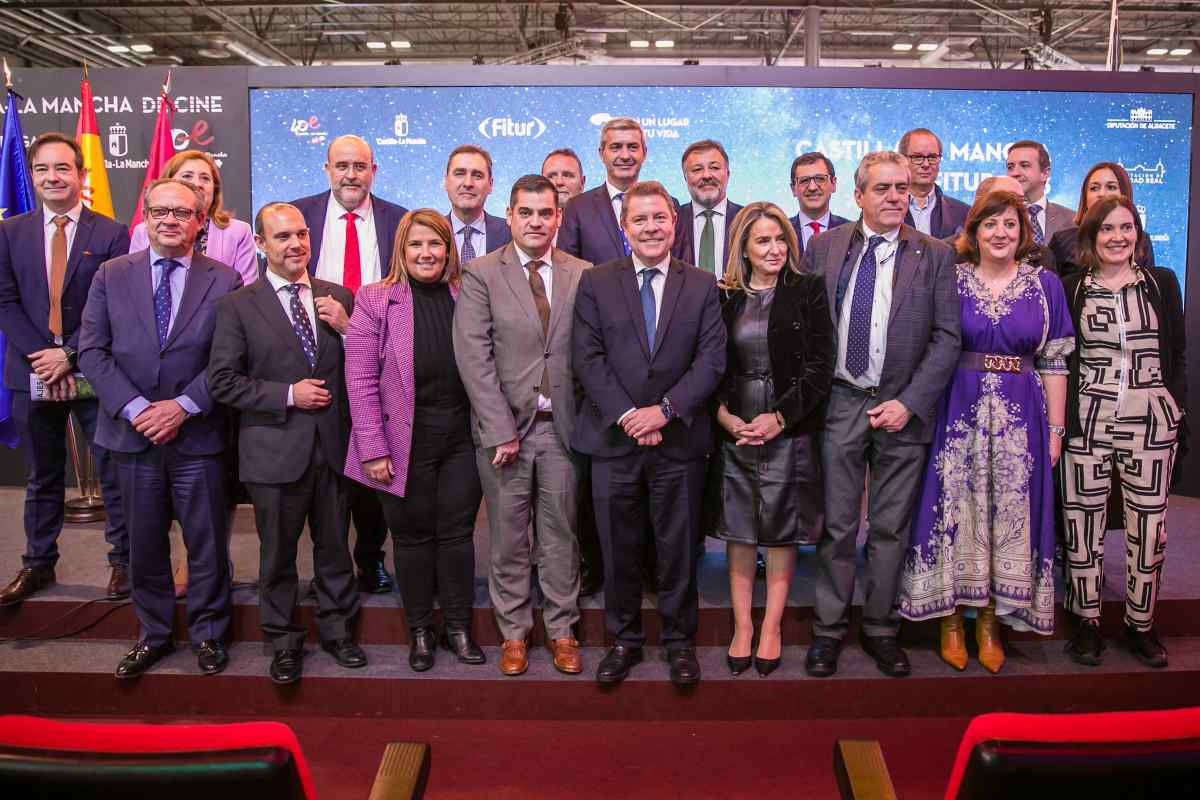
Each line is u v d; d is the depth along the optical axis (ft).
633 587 8.68
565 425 8.72
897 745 8.16
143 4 28.78
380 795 4.35
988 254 8.54
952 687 8.64
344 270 12.14
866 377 8.55
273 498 8.54
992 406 8.57
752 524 8.52
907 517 8.66
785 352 8.27
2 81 14.85
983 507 8.61
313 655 9.25
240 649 9.43
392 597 9.89
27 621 9.68
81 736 3.70
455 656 9.20
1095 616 9.09
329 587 9.05
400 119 14.89
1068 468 9.11
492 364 8.63
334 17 32.63
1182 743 3.31
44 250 9.86
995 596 8.74
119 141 14.94
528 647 9.39
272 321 8.64
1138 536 8.92
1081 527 9.05
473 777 7.66
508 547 8.84
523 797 7.36
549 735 8.38
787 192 15.10
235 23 30.78
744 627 8.83
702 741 8.25
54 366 9.40
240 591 10.07
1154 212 15.17
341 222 12.19
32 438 9.84
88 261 9.87
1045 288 8.66
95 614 9.64
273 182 14.97
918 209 12.85
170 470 8.77
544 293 8.82
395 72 14.78
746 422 8.47
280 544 8.65
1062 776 3.28
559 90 14.88
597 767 7.82
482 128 14.94
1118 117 15.01
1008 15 29.37
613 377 8.33
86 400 9.76
